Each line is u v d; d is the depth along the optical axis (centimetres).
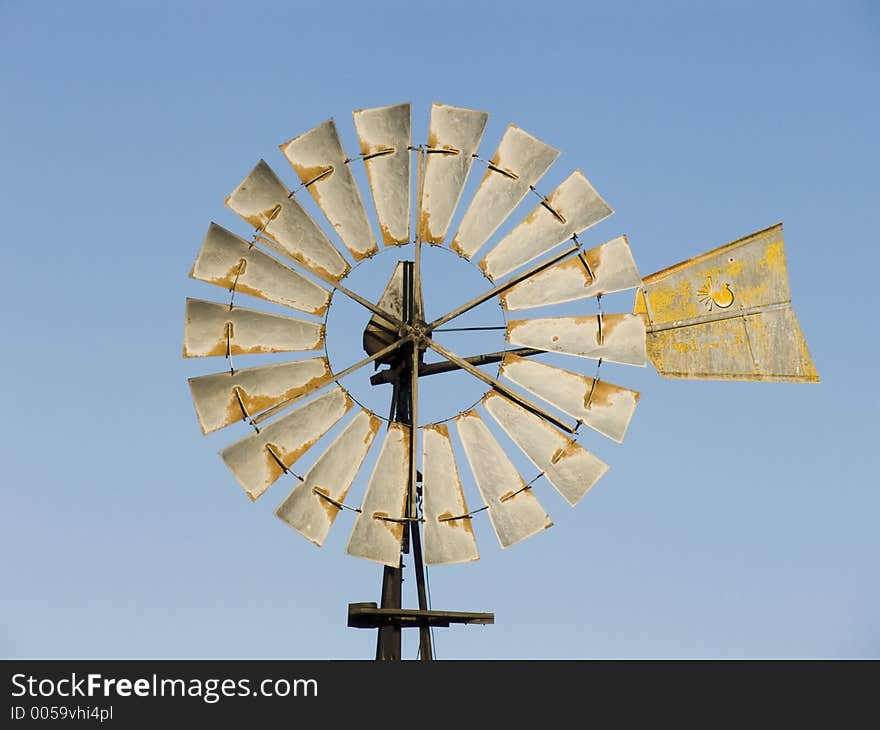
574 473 2298
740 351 2511
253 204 2289
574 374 2333
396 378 2353
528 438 2312
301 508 2231
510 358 2342
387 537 2244
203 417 2231
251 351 2266
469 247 2338
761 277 2536
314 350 2281
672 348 2522
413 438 2288
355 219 2314
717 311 2531
